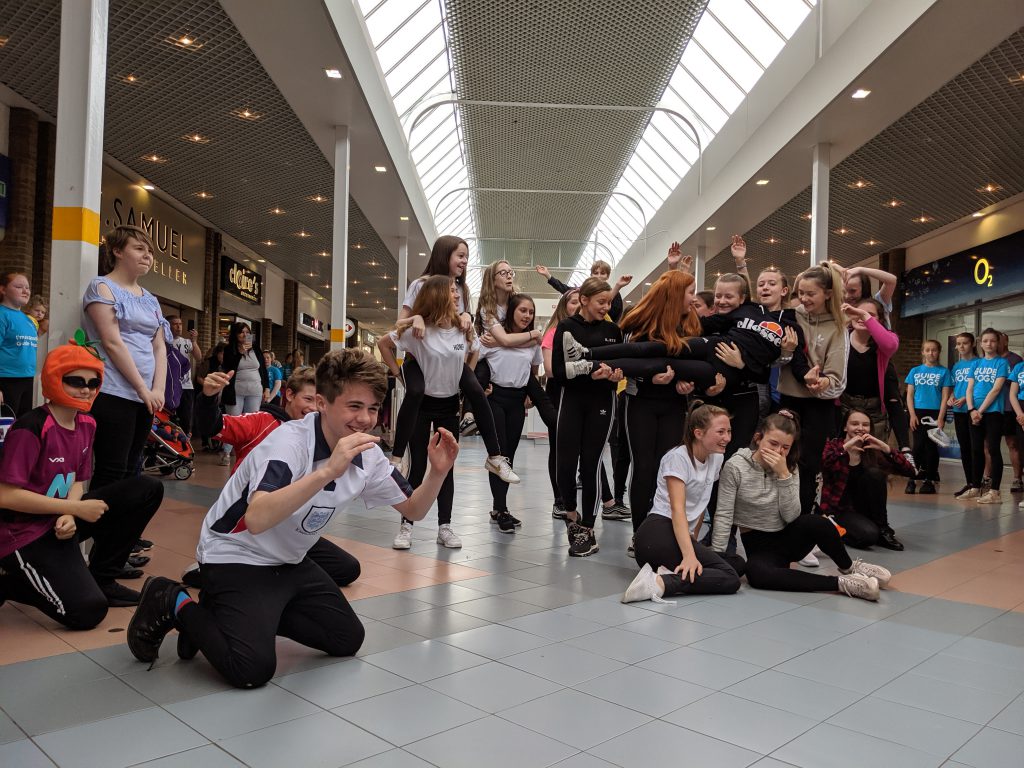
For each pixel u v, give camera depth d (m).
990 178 10.56
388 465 2.35
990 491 7.18
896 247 14.92
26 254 8.66
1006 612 3.12
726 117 11.93
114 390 3.28
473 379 4.35
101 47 3.46
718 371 3.98
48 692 2.04
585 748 1.75
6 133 8.52
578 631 2.72
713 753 1.73
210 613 2.18
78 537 2.96
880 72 7.38
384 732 1.82
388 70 10.09
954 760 1.72
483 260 21.14
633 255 20.39
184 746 1.72
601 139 13.10
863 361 4.95
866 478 4.68
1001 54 6.99
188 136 9.97
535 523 5.33
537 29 8.86
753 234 14.06
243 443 3.29
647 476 4.07
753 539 3.65
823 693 2.14
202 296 15.10
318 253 17.97
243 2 6.62
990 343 7.46
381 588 3.32
